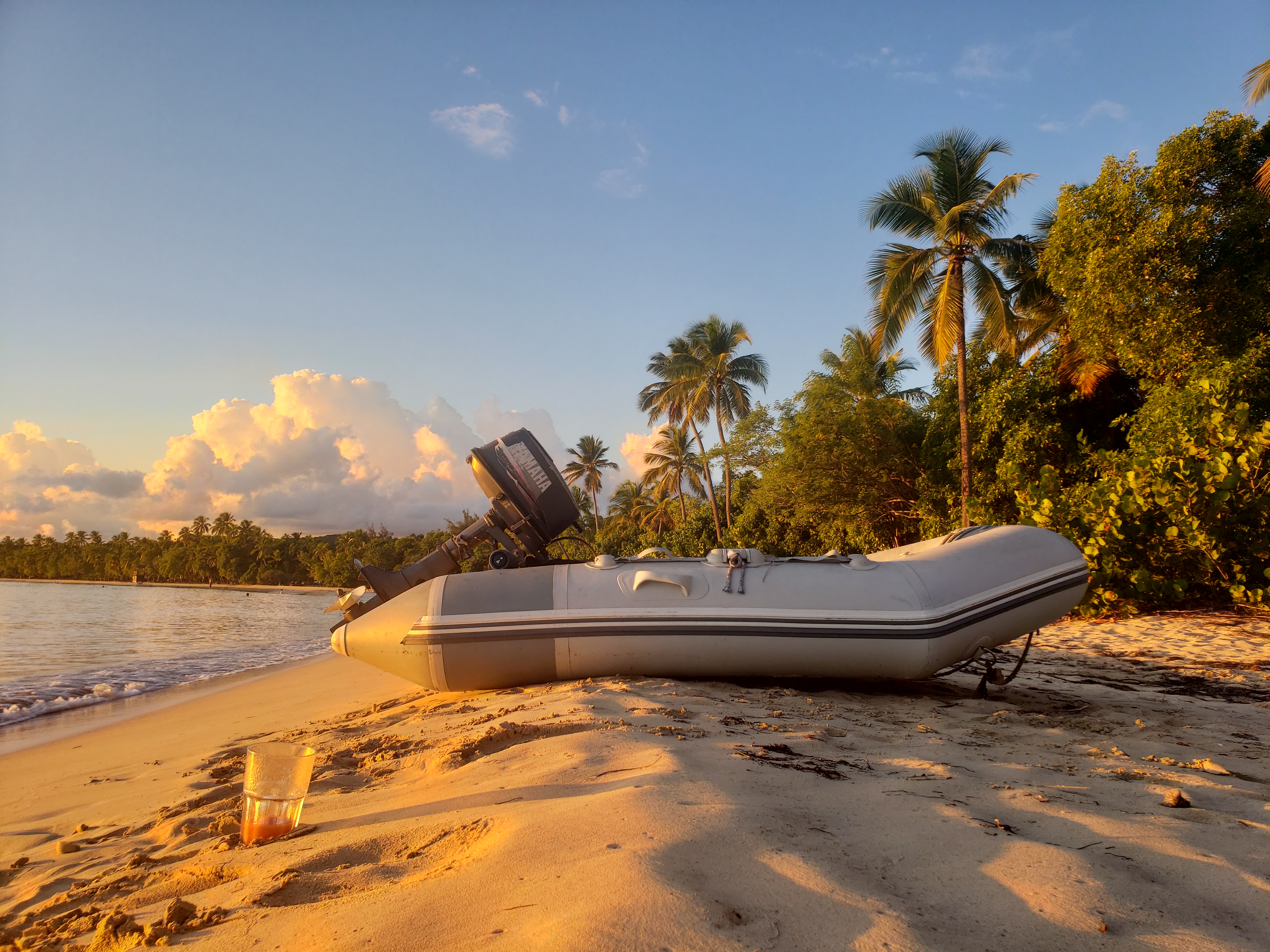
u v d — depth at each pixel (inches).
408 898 72.1
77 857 115.0
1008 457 700.0
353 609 246.8
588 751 125.2
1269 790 119.7
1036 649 361.4
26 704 388.5
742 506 1437.0
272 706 325.7
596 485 2664.9
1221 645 356.8
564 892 68.5
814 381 912.9
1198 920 66.1
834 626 209.2
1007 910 66.7
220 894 82.9
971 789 109.5
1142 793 112.6
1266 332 591.8
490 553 262.2
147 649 756.0
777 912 64.4
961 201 749.3
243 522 5605.3
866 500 895.1
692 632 212.2
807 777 112.9
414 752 156.0
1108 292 617.3
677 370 1342.3
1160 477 462.0
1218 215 620.1
